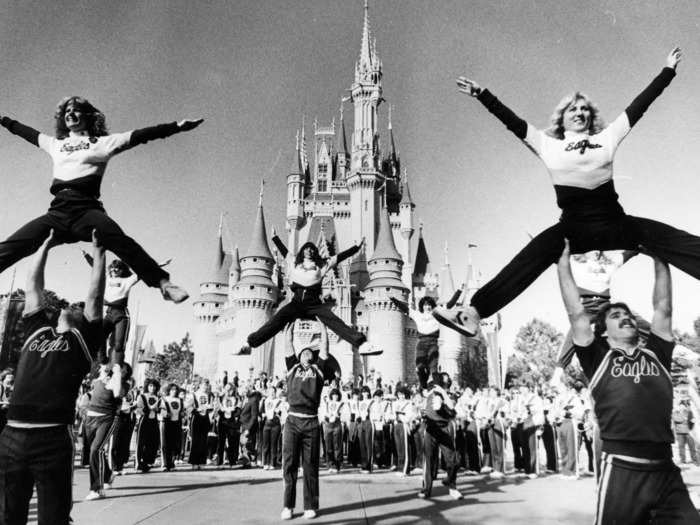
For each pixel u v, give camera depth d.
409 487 12.26
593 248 4.62
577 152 4.60
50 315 5.17
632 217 4.54
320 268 9.61
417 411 14.70
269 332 9.38
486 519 8.23
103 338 5.20
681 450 16.38
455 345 94.00
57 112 5.57
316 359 9.04
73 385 4.80
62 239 5.26
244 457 17.67
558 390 17.27
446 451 10.52
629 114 4.66
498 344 81.56
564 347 7.26
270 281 93.25
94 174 5.28
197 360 101.88
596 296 7.64
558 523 7.95
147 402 15.48
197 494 10.41
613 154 4.60
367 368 90.06
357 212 120.50
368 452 16.67
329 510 9.05
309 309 9.41
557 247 4.56
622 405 4.06
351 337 9.08
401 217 127.44
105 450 11.18
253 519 8.11
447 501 10.05
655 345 4.40
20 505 4.61
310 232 122.56
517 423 16.11
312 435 8.48
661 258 4.46
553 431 16.91
